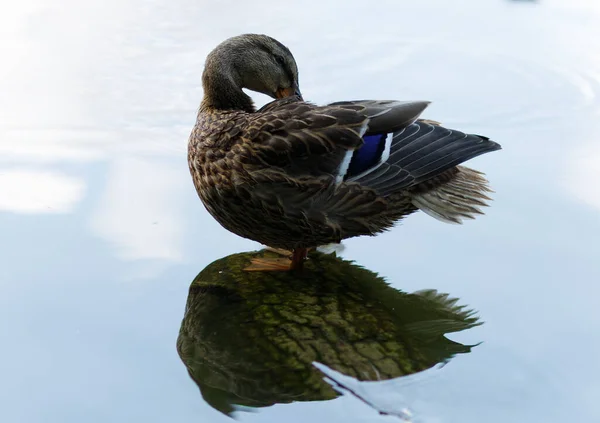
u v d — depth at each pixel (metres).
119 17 12.76
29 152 9.54
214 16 12.83
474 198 7.96
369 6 13.37
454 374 6.51
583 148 9.81
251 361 6.77
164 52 11.82
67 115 10.36
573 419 5.98
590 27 12.80
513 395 6.25
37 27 12.42
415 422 5.95
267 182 7.47
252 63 8.69
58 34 12.23
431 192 7.91
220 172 7.64
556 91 11.18
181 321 7.22
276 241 7.93
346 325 7.26
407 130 7.73
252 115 7.72
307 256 8.35
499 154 9.70
